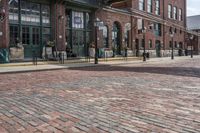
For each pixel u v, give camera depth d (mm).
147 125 5594
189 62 32281
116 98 8445
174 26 54375
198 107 7148
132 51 39812
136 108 7082
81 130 5312
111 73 17266
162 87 10789
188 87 10758
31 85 11570
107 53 34938
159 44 48875
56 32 28375
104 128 5414
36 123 5805
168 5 52125
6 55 23625
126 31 39000
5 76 15656
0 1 23188
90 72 18141
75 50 31406
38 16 27109
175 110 6844
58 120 6012
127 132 5160
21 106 7406
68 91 9836
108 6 35312
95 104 7594
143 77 14688
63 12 29141
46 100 8188
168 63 30172
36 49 26922
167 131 5203
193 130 5258
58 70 20125
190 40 62156
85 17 32625
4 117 6301
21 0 25312
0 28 23250
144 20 43344
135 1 40562
